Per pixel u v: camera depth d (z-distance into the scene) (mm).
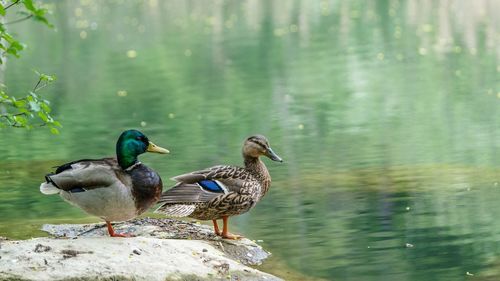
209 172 10109
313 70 27609
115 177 9023
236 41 35344
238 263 9375
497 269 9422
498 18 37938
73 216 11914
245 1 50281
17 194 13422
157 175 9367
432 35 34375
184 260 9039
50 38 39219
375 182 13672
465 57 28750
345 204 12344
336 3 47344
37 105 9703
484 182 13461
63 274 8320
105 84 26766
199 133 18766
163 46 35000
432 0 45656
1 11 9672
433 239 10562
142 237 9531
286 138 17875
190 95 24156
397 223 11297
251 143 10492
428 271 9406
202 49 33594
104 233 10695
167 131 19141
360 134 18000
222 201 9977
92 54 33750
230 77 27031
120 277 8414
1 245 8969
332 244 10445
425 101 21719
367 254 10016
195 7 48625
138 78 27672
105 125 20266
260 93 23953
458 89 23188
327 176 14164
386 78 25500
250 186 10211
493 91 22625
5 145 17922
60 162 16141
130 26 42062
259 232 10961
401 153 15930
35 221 11648
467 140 16953
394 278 9188
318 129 18781
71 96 24797
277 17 42812
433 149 16203
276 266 9625
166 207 9766
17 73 29531
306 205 12320
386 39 33906
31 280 8180
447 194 12781
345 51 31422
